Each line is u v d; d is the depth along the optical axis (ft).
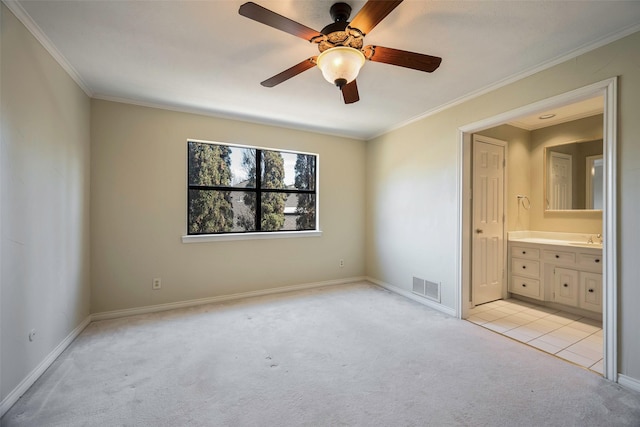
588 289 10.11
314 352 7.66
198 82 8.77
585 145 11.44
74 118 8.34
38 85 6.41
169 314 10.37
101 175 9.80
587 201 11.35
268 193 13.28
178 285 11.06
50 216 6.97
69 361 7.11
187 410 5.44
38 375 6.38
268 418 5.25
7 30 5.36
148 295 10.55
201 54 7.20
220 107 10.88
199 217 11.80
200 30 6.23
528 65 7.68
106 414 5.31
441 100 10.14
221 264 11.87
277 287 13.12
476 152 11.35
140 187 10.41
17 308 5.70
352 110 11.18
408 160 12.51
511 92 8.45
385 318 10.08
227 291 12.00
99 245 9.80
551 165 12.43
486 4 5.37
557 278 10.92
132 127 10.27
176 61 7.55
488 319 10.06
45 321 6.73
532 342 8.31
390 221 13.62
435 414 5.36
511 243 12.41
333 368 6.89
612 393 5.97
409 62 5.85
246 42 6.67
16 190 5.68
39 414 5.28
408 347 7.97
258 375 6.59
